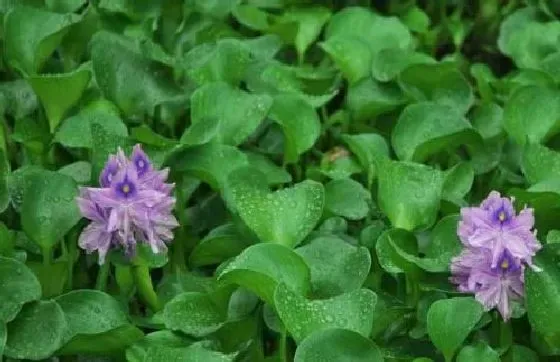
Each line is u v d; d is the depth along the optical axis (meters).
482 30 2.79
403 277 1.97
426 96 2.35
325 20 2.54
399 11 2.73
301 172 2.27
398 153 2.18
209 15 2.50
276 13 2.62
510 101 2.23
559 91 2.25
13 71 2.37
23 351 1.79
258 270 1.77
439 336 1.80
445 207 2.06
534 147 2.12
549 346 1.92
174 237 2.05
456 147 2.23
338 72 2.44
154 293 1.95
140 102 2.21
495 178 2.22
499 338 1.92
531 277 1.85
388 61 2.36
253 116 2.14
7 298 1.83
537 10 2.68
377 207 2.07
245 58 2.30
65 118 2.18
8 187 1.99
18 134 2.14
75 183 1.96
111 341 1.81
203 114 2.16
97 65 2.20
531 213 1.81
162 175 1.87
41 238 1.93
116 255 1.90
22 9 2.26
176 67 2.27
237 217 1.98
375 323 1.87
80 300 1.87
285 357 1.86
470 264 1.83
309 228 1.94
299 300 1.77
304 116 2.18
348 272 1.89
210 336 1.87
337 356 1.73
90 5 2.42
